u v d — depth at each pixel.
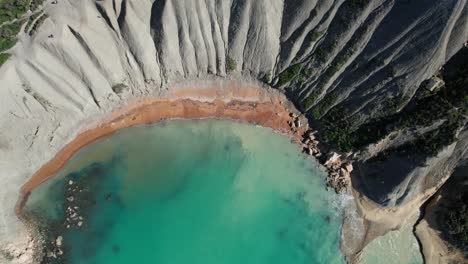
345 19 35.25
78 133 37.62
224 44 37.59
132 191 37.16
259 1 35.50
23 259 34.53
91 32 35.53
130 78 37.72
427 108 33.97
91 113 37.72
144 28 36.34
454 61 33.59
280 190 37.94
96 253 35.38
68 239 35.59
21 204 36.09
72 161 37.38
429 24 32.56
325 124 37.88
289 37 37.19
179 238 36.09
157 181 37.53
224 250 36.00
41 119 36.47
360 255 36.31
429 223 36.69
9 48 34.78
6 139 35.38
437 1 31.69
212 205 37.19
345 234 36.84
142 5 35.53
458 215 35.16
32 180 36.62
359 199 37.41
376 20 34.47
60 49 35.22
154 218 36.50
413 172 34.28
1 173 35.31
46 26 34.88
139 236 36.00
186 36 36.72
